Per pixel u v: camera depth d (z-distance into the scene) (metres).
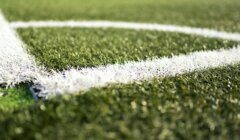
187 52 6.43
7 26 8.34
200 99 4.22
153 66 5.33
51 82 4.38
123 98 4.07
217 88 4.67
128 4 13.45
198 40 7.52
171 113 3.78
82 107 3.74
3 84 4.71
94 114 3.61
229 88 4.71
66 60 5.46
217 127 3.56
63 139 3.17
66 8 11.80
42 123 3.45
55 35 7.54
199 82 4.84
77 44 6.70
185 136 3.35
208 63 5.69
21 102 4.28
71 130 3.29
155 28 9.00
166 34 8.18
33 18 9.62
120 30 8.59
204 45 7.01
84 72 4.93
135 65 5.36
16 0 13.16
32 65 5.18
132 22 9.75
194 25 9.51
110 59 5.66
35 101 4.21
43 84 4.38
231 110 4.00
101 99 3.96
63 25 8.98
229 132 3.50
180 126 3.52
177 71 5.21
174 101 4.13
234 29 9.09
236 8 12.88
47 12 10.73
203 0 15.20
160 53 6.25
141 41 7.30
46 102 3.92
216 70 5.38
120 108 3.80
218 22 10.02
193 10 12.23
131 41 7.28
